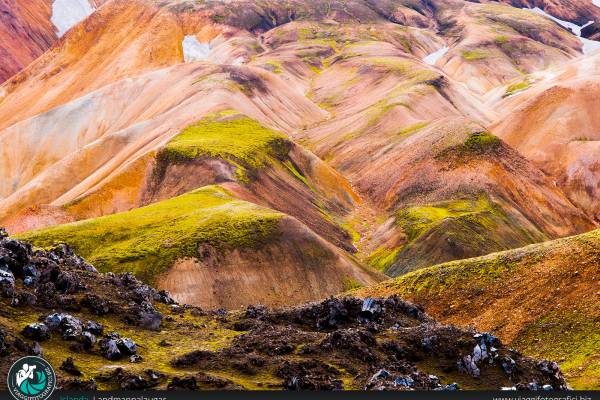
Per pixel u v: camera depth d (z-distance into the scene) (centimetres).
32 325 4509
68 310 5084
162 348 5056
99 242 12750
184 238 12581
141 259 11938
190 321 5841
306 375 4675
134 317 5384
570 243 8875
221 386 4325
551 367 5394
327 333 5550
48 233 12750
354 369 4916
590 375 6334
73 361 4347
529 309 8100
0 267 5078
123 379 4206
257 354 5056
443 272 9400
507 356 5319
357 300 6128
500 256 9306
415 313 6316
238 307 11838
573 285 8094
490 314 8375
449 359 5328
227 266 12350
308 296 12569
